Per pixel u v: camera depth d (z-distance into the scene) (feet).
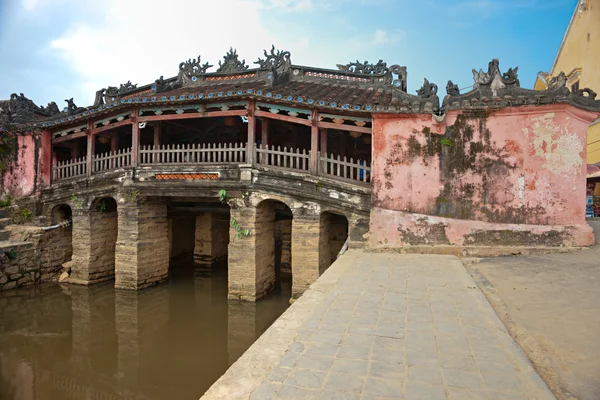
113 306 48.44
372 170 40.24
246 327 42.14
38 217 59.00
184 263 69.15
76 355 37.01
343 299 23.00
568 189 36.09
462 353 15.55
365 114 41.19
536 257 34.42
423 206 38.78
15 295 52.08
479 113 37.55
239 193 46.14
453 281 27.02
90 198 54.70
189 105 47.29
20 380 32.63
